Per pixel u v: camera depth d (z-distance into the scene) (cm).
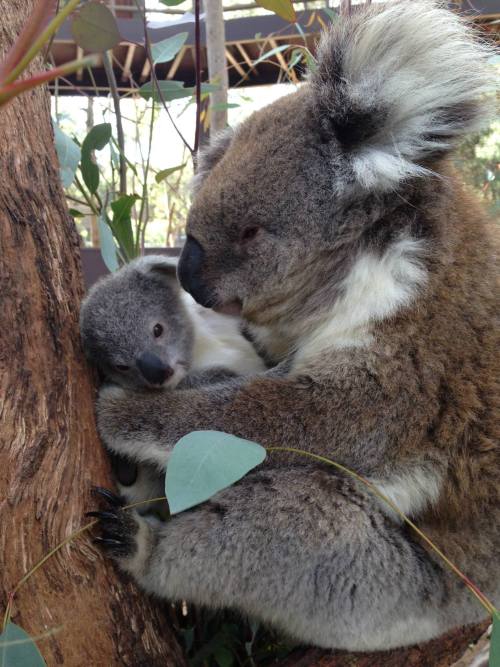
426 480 39
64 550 33
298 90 45
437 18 39
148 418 40
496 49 41
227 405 40
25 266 34
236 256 42
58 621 31
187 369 52
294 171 41
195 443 27
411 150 39
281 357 49
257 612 40
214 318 57
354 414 38
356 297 39
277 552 38
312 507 39
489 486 39
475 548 40
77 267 39
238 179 41
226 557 38
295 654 42
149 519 40
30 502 31
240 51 84
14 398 32
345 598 39
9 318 33
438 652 42
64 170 52
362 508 39
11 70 10
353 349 38
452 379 38
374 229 40
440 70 38
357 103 38
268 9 39
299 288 42
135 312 50
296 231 41
